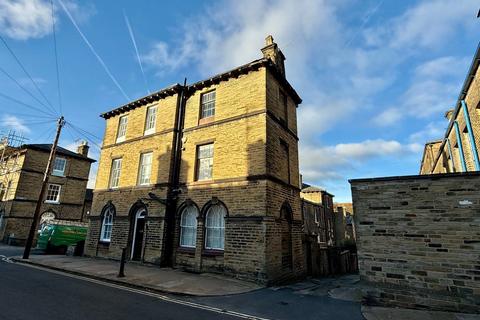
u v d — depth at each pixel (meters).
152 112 17.52
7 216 26.16
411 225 7.79
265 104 12.97
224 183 12.91
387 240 7.98
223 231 12.62
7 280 9.16
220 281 10.67
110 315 6.12
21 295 7.29
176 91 16.19
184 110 16.08
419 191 7.90
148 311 6.64
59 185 29.72
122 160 17.67
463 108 11.87
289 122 15.72
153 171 15.52
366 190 8.55
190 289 9.11
